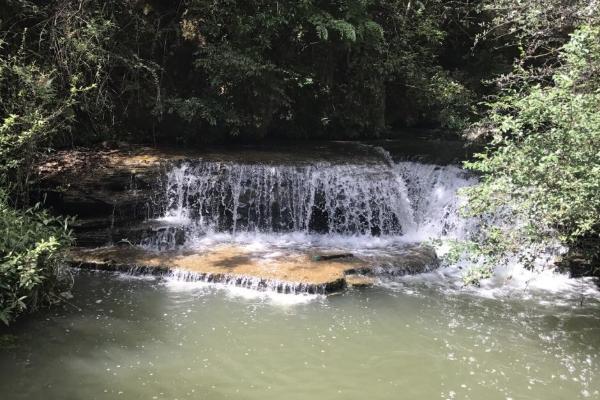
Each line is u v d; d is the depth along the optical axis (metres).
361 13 10.88
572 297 6.70
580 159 5.27
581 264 7.35
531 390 4.69
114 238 7.65
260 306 6.14
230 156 9.28
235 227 8.58
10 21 8.10
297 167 8.76
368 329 5.69
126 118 9.73
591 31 5.54
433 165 9.66
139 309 5.96
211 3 9.87
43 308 5.85
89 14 8.44
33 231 5.77
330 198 8.80
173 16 10.25
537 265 7.41
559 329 5.84
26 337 5.25
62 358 4.93
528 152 5.68
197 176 8.55
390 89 12.88
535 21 7.76
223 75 9.58
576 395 4.63
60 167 8.30
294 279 6.60
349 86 11.62
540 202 5.46
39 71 7.62
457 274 7.39
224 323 5.71
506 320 6.02
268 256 7.48
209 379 4.70
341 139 11.79
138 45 9.62
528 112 5.70
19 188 7.26
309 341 5.40
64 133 9.03
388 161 10.02
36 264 5.35
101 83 9.00
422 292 6.71
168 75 10.11
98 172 8.23
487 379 4.84
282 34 10.50
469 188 6.32
